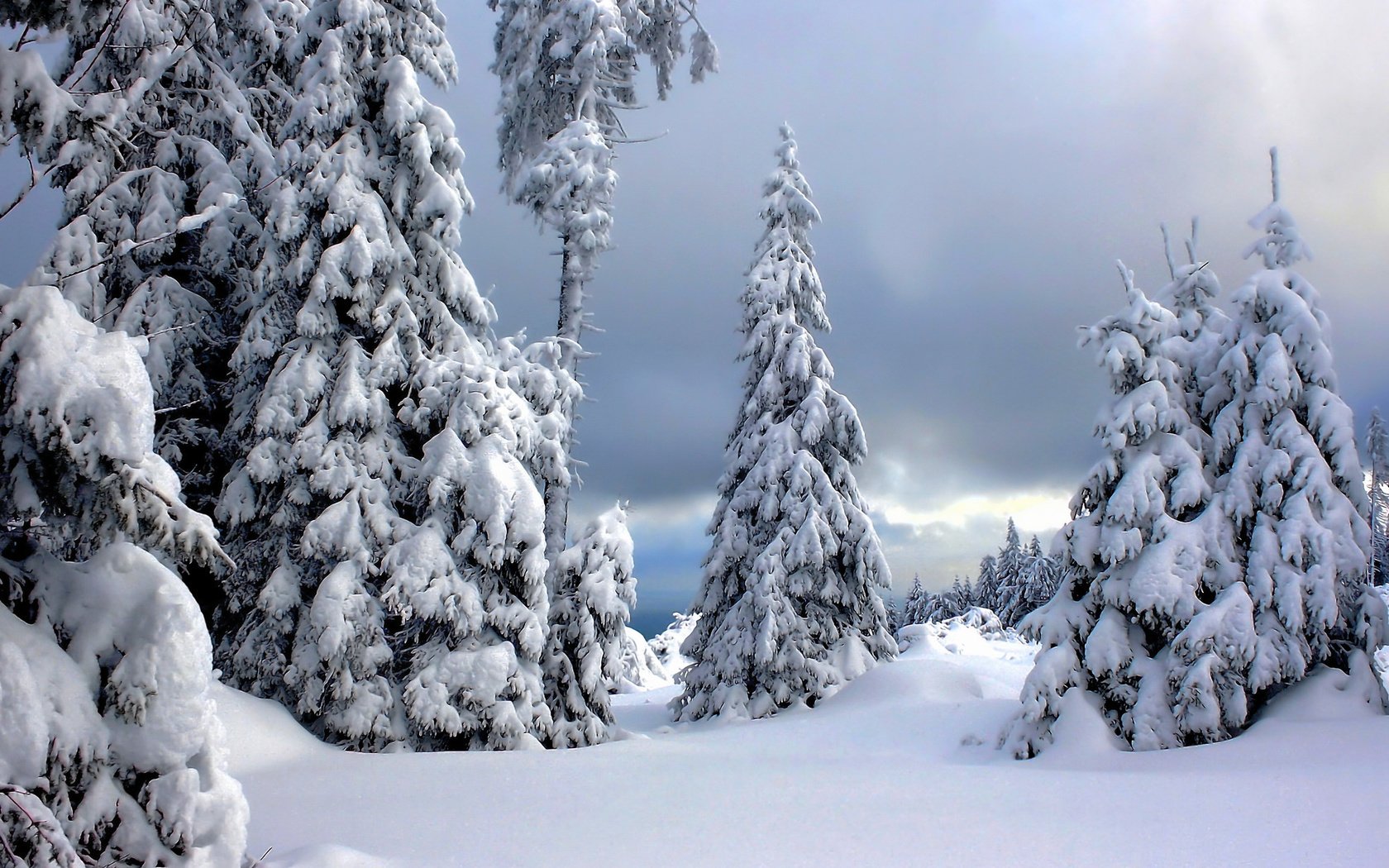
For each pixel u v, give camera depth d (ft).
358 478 42.27
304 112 45.24
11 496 14.17
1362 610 40.11
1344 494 42.45
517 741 40.93
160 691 14.39
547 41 70.44
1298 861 18.61
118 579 14.88
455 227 47.75
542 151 65.10
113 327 43.34
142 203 46.16
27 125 15.19
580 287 65.26
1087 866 19.07
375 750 38.99
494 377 47.09
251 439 43.88
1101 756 37.17
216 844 14.74
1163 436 43.86
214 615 43.55
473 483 43.65
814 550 63.26
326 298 43.50
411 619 42.11
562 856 20.93
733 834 22.89
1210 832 21.45
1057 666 41.24
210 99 49.73
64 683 13.91
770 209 75.15
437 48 51.26
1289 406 43.60
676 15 74.90
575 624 50.90
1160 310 44.60
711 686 64.75
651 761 37.09
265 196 46.62
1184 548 41.04
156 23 45.09
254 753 34.45
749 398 73.82
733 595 68.59
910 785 30.40
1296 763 31.60
